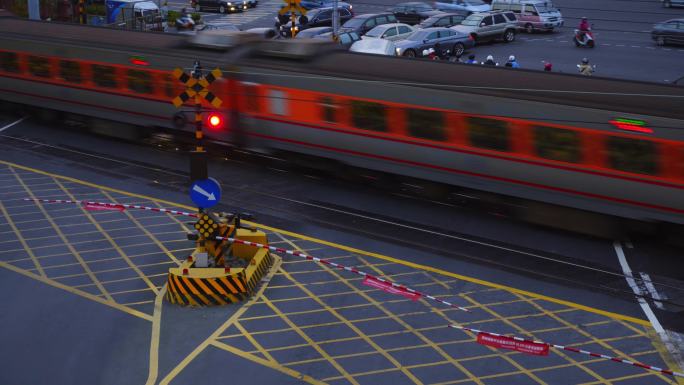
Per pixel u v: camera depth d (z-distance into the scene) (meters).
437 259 18.25
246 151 25.30
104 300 16.17
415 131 20.94
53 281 17.00
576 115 18.38
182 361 13.96
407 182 22.06
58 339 14.66
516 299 16.39
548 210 19.59
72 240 19.14
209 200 16.25
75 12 48.97
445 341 14.72
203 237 16.44
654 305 16.16
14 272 17.44
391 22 46.06
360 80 21.59
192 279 15.83
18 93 30.05
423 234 19.66
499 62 41.28
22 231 19.69
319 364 13.91
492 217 20.70
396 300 16.28
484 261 18.16
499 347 13.59
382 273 17.53
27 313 15.63
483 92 19.72
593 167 18.42
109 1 48.47
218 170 24.34
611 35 49.69
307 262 18.00
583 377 13.59
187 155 26.03
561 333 15.07
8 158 25.70
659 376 13.62
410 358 14.13
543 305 16.16
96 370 13.67
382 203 21.69
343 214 20.94
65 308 15.84
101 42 27.27
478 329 15.16
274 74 23.19
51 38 28.50
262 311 15.73
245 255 17.80
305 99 22.70
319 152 22.95
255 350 14.34
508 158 19.62
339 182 23.33
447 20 46.09
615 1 61.16
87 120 28.55
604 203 18.56
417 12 50.91
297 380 13.41
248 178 23.66
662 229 18.33
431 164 20.95
